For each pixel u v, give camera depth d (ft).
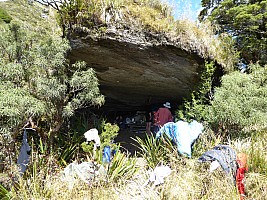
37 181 15.55
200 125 21.26
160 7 23.77
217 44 27.58
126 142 31.58
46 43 17.28
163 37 22.53
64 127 22.13
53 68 17.53
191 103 27.35
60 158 19.31
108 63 23.58
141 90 31.50
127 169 18.60
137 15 21.84
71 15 20.18
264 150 19.10
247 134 23.27
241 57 35.78
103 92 31.94
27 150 17.71
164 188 15.49
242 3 38.47
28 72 16.69
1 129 14.03
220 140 22.09
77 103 17.88
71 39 20.58
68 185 15.83
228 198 14.38
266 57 35.70
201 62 25.49
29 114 15.14
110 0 20.88
